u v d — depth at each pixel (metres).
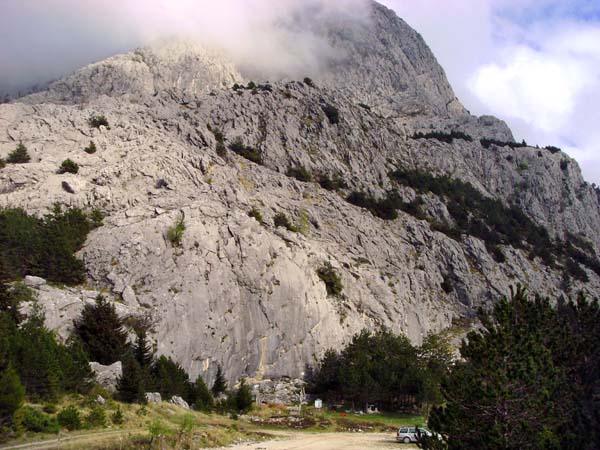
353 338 98.12
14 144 104.44
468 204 166.62
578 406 36.59
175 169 105.75
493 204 175.25
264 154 139.00
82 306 72.94
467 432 36.16
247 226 96.38
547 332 40.75
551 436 34.06
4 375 45.88
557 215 192.62
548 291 144.62
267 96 153.75
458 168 184.75
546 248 165.88
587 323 41.25
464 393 37.09
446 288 130.38
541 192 195.62
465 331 121.50
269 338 90.81
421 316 117.31
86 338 69.31
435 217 151.50
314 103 159.75
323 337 97.62
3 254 76.44
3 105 114.31
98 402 57.50
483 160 198.00
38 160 102.00
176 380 72.00
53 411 51.06
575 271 158.75
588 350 39.75
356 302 107.88
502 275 139.12
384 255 124.19
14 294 69.56
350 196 138.38
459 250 137.62
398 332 109.75
